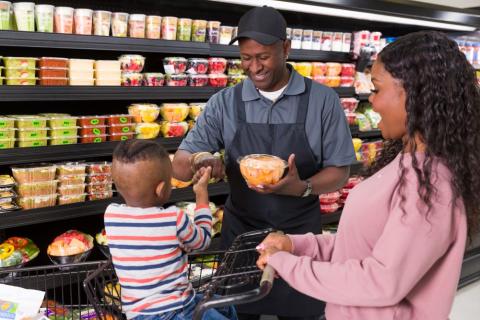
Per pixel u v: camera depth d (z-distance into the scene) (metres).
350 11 3.17
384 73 1.05
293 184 1.76
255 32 1.74
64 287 2.69
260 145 2.02
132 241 1.41
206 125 2.12
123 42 2.43
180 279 1.45
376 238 1.08
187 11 3.20
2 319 1.64
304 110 1.99
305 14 3.63
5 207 2.20
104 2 2.84
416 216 0.96
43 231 2.78
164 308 1.39
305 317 2.08
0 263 2.21
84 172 2.44
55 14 2.28
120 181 1.42
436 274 1.05
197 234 1.50
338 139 2.02
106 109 2.93
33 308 1.68
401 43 1.04
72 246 2.40
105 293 1.54
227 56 3.03
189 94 2.75
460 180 0.98
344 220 1.15
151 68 3.08
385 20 3.66
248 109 2.03
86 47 2.32
